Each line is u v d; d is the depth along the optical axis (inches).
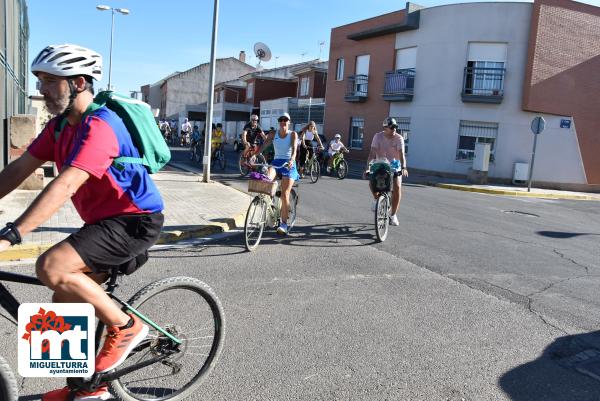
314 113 1331.2
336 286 218.7
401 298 207.3
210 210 362.9
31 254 236.4
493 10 880.3
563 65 868.0
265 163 309.0
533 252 310.5
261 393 128.3
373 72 1089.4
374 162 311.1
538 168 880.3
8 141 408.5
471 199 603.2
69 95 97.0
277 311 185.2
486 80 896.3
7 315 104.7
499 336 173.3
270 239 301.7
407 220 398.3
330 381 136.3
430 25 952.3
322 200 480.1
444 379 141.0
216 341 128.0
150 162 105.0
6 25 411.5
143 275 218.5
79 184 92.6
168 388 124.0
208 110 537.6
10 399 96.4
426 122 964.6
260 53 1921.8
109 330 107.2
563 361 156.9
